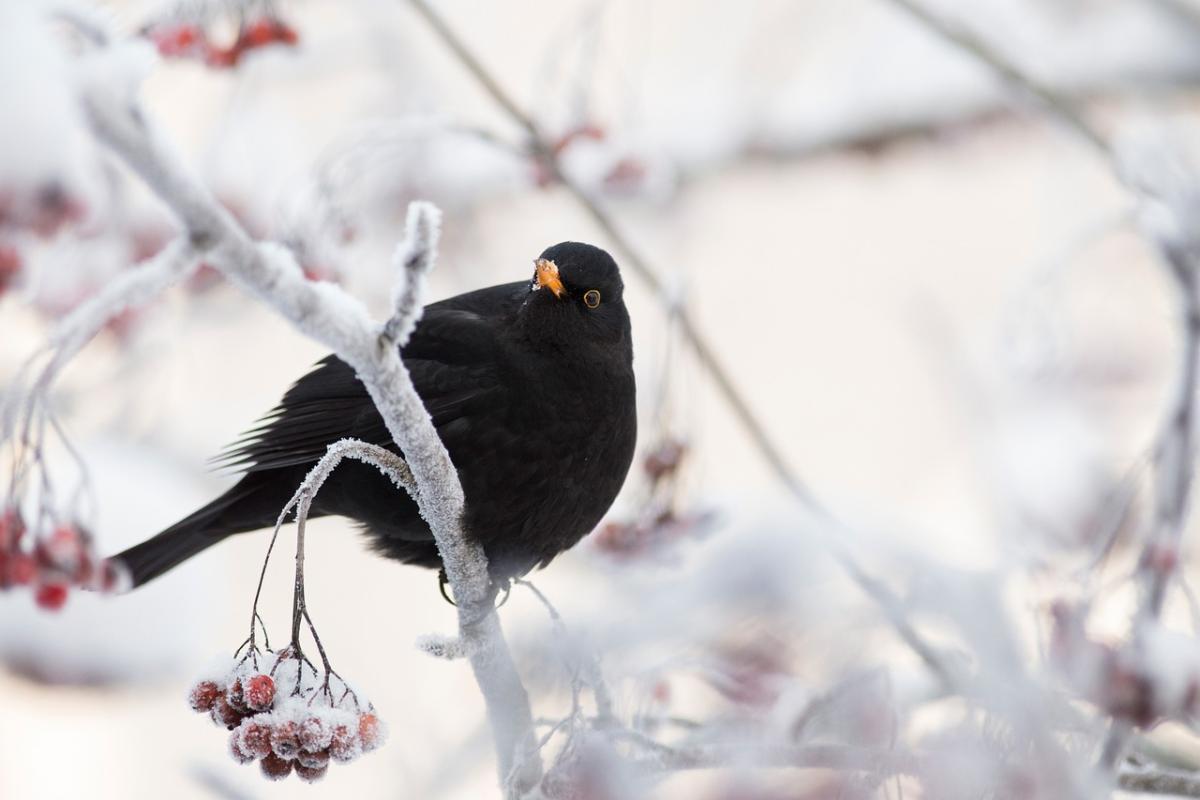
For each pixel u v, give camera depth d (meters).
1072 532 8.96
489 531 9.57
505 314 9.84
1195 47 13.99
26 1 4.52
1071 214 15.32
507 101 11.02
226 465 9.41
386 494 9.34
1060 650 6.54
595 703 7.06
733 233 19.66
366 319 6.07
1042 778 6.02
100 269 10.90
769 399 19.47
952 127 15.73
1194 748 8.99
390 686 14.68
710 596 5.71
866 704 6.55
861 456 18.86
